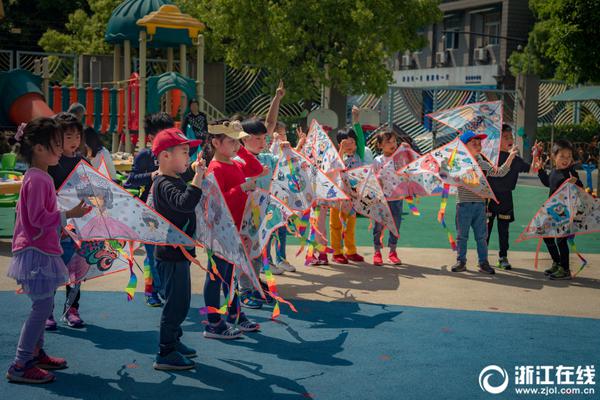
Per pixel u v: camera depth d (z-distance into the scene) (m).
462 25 44.12
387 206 8.45
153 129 6.70
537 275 8.38
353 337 5.76
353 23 21.72
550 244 8.28
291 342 5.62
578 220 8.13
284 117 26.88
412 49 23.77
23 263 4.50
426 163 8.57
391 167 8.73
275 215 6.06
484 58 41.91
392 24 22.11
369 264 8.86
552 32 19.05
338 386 4.66
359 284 7.70
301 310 6.59
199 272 8.07
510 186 8.61
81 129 5.53
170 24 17.86
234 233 5.16
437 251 9.85
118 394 4.46
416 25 23.08
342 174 8.53
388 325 6.12
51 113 17.47
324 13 21.56
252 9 21.33
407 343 5.61
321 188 7.49
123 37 19.97
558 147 8.28
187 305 4.93
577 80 19.56
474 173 8.20
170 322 4.89
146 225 4.84
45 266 4.54
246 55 22.39
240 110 28.08
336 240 8.83
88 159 6.57
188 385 4.64
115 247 5.56
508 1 40.06
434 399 4.46
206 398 4.42
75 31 29.98
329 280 7.86
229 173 5.71
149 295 6.57
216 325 5.68
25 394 4.43
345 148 9.09
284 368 5.00
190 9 27.12
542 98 32.41
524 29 40.72
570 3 18.44
